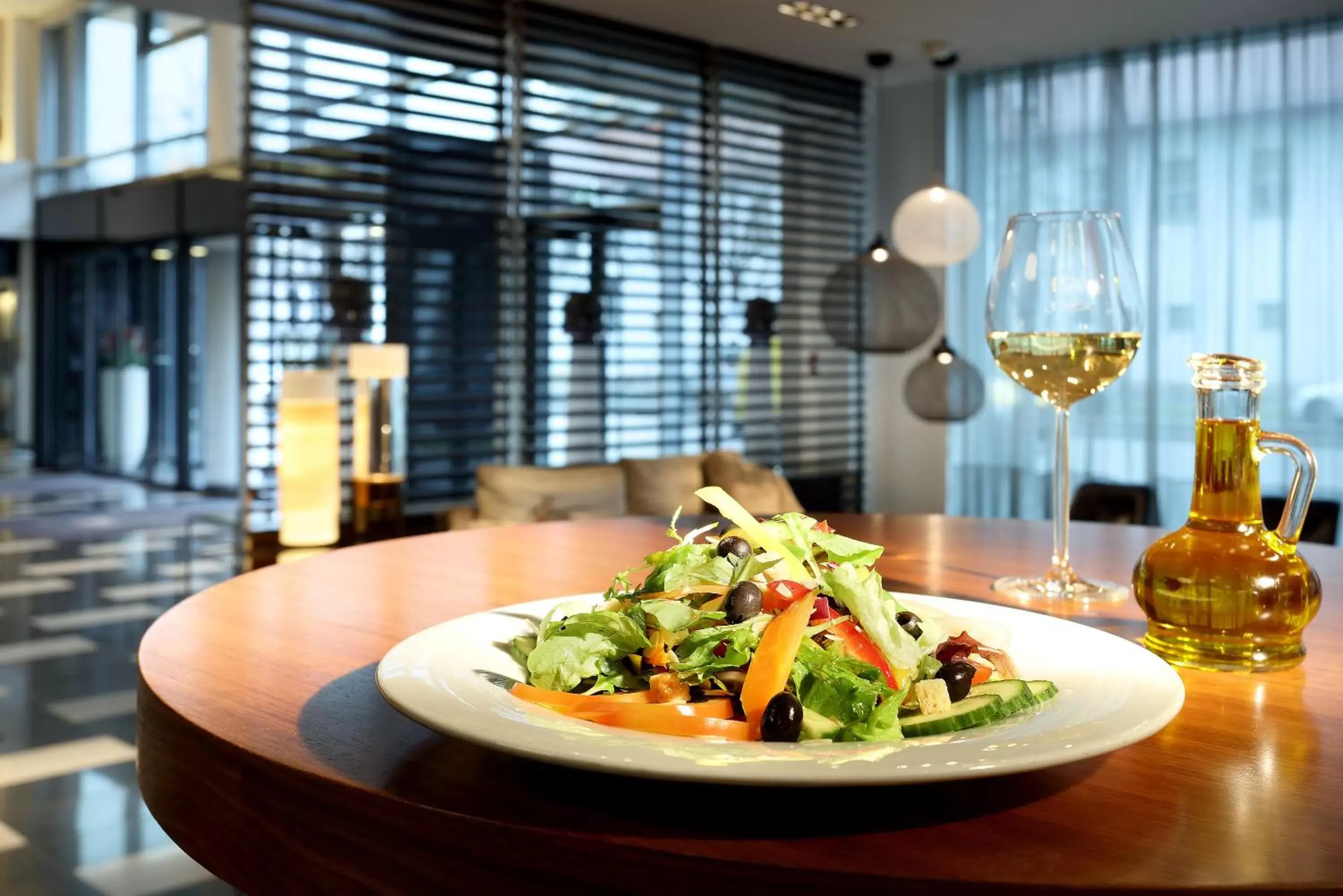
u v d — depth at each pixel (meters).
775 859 0.42
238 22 4.38
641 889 0.43
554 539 1.31
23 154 10.59
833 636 0.60
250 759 0.53
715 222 5.29
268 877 0.52
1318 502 3.31
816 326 6.30
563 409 5.36
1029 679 0.61
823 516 1.54
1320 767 0.54
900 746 0.46
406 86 4.35
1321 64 4.71
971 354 5.75
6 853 2.32
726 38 5.09
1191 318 5.04
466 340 4.53
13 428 11.12
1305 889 0.40
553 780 0.51
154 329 9.61
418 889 0.47
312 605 0.90
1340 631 0.86
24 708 3.34
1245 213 4.89
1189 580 0.74
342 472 4.17
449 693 0.53
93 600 5.02
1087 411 5.35
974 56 5.35
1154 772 0.53
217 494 9.20
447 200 5.12
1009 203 5.57
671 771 0.43
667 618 0.61
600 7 4.64
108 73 9.95
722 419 5.78
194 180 8.77
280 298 3.99
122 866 2.27
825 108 6.09
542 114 4.66
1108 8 4.56
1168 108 5.09
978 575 1.07
